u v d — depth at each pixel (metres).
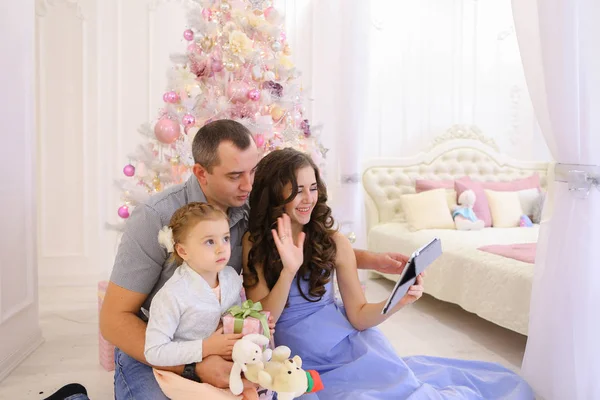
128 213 2.80
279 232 1.80
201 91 2.85
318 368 1.97
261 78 2.86
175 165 2.80
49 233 4.92
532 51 2.25
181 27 4.99
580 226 2.14
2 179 2.70
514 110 5.75
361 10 4.36
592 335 2.12
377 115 5.38
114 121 4.96
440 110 5.56
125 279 1.74
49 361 2.90
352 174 4.43
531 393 2.16
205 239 1.60
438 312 3.95
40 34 4.78
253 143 1.84
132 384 1.69
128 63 4.95
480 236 4.20
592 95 2.07
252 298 1.96
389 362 1.95
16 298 2.86
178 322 1.60
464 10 5.53
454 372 2.18
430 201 4.72
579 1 2.04
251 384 1.54
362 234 4.55
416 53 5.44
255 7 2.89
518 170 5.53
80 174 4.94
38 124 4.83
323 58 4.93
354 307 2.09
